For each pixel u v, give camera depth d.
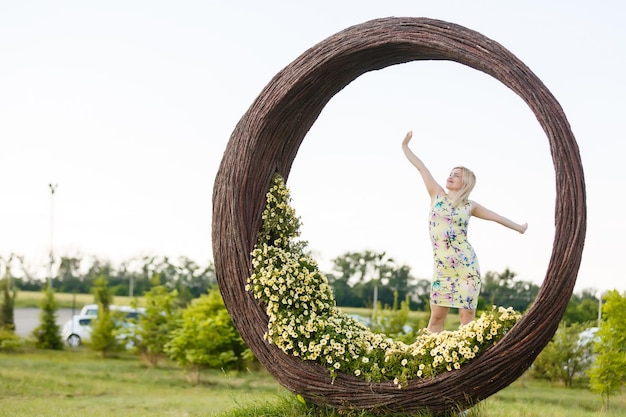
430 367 5.97
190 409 9.62
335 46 6.53
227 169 6.88
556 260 5.53
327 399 6.34
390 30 6.32
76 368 13.55
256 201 6.98
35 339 16.67
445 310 6.59
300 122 7.15
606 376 9.91
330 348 6.29
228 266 6.79
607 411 9.69
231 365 13.01
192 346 12.76
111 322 15.56
